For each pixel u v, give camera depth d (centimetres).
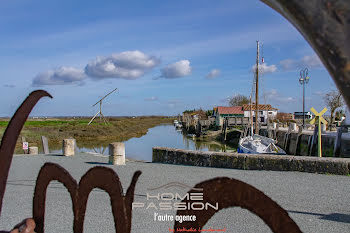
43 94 148
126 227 135
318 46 57
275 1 64
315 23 56
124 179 864
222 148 4550
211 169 1016
